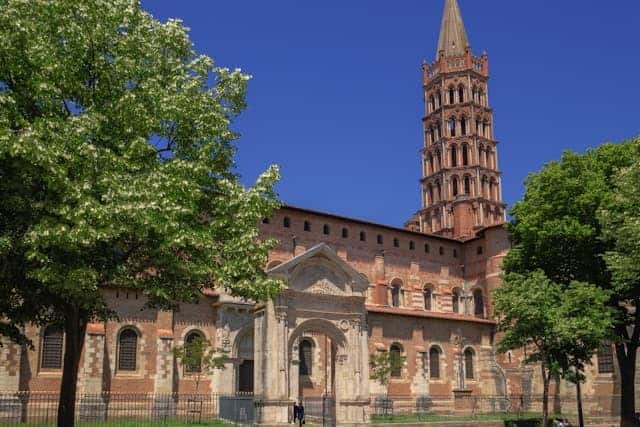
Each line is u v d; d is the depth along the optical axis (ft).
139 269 85.87
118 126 84.07
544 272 149.28
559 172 153.38
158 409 153.38
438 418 180.04
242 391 184.44
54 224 70.95
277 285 90.22
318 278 158.40
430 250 252.42
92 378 156.35
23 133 68.28
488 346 238.89
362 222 231.09
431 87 330.34
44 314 94.48
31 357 152.05
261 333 149.89
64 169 71.15
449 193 304.71
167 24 93.71
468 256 259.80
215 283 94.63
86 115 76.64
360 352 159.74
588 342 133.49
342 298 159.53
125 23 88.53
